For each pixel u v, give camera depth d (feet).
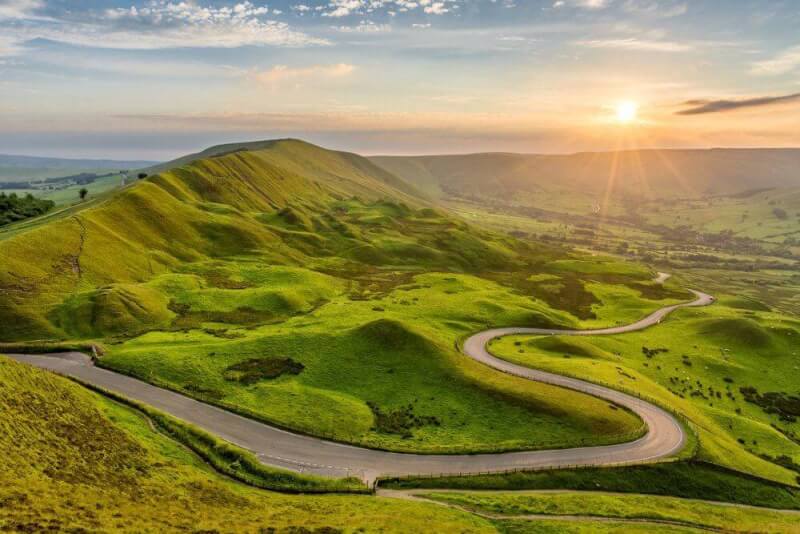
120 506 165.68
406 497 223.30
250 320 460.55
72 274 459.73
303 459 250.37
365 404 315.17
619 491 242.58
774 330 553.23
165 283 510.17
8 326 370.32
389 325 401.70
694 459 268.41
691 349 506.48
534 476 245.24
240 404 297.94
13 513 137.08
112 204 618.44
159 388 309.63
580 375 361.71
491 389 325.42
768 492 259.39
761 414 396.57
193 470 224.53
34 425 197.16
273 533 169.07
